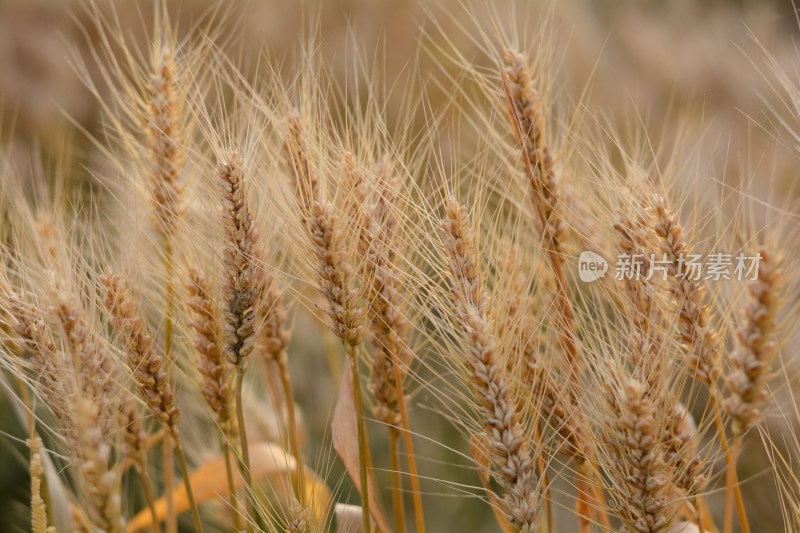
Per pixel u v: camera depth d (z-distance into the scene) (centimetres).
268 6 169
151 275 103
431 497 131
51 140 131
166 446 102
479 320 96
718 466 126
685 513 100
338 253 97
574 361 98
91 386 95
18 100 158
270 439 110
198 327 99
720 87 162
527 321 99
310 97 102
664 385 96
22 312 97
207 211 100
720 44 173
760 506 123
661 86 166
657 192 99
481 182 102
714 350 96
